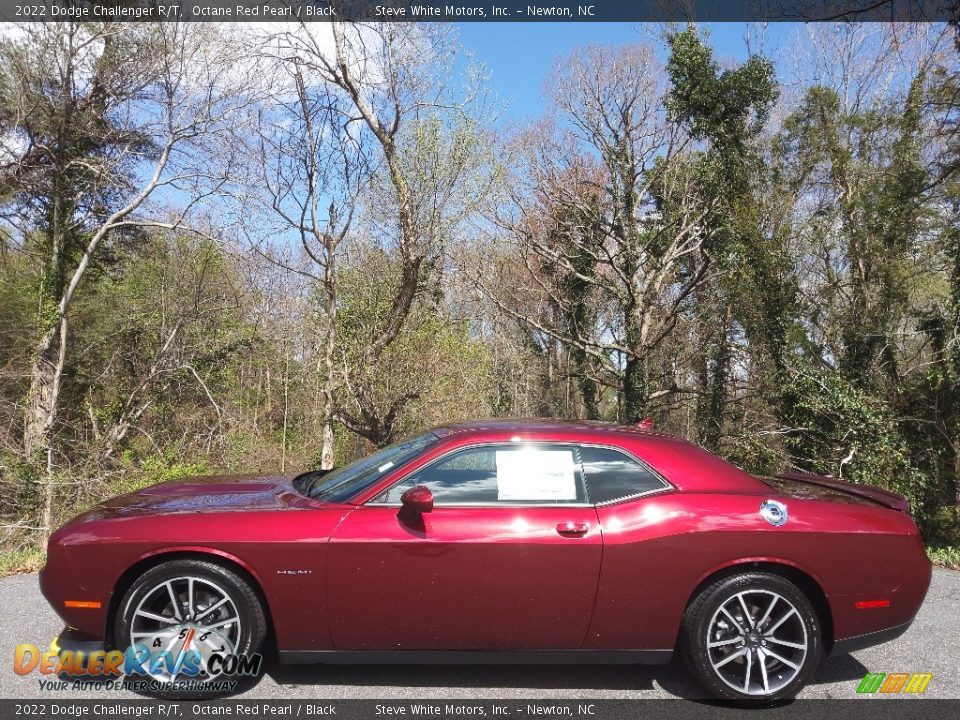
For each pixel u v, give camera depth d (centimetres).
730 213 1875
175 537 379
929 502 1397
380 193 1402
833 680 419
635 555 383
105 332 2075
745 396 2556
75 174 1892
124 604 376
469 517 386
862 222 1645
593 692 396
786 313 1623
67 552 381
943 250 1477
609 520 389
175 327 2019
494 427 430
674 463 413
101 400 2092
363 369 1455
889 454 1384
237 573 383
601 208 3002
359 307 1526
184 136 1738
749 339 1844
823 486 472
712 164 2191
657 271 2786
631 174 2838
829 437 1472
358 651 385
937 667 438
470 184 1418
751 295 1678
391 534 380
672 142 2758
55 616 484
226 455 1523
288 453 1720
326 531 380
